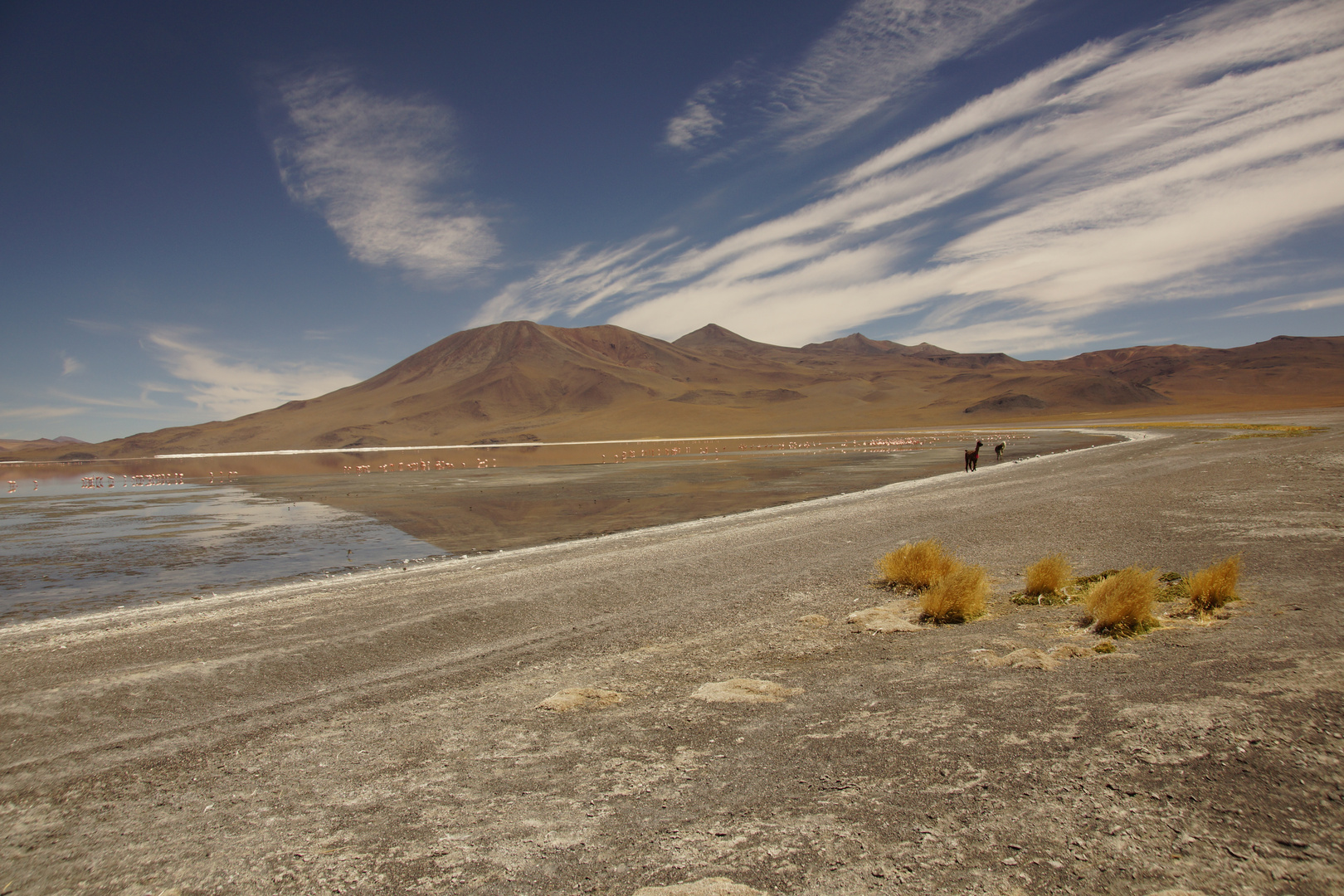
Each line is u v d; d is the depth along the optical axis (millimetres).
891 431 128375
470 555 17328
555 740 5727
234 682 8008
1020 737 4812
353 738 6129
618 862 3734
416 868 3861
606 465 57344
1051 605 8969
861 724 5422
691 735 5566
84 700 7543
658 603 10914
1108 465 28219
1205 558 10758
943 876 3287
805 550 14664
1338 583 8289
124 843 4477
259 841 4355
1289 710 4602
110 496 40844
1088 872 3201
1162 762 4168
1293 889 2898
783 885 3340
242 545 20078
